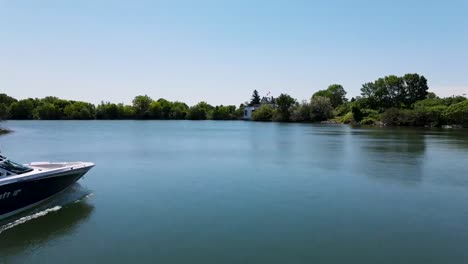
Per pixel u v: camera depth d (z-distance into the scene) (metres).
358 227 16.12
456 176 27.69
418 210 18.72
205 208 18.75
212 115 182.00
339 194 21.94
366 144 53.12
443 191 22.86
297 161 35.28
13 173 17.30
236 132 83.62
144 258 12.91
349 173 28.81
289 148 47.56
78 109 163.88
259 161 35.19
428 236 15.14
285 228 15.93
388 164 33.53
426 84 139.50
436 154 41.12
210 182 25.06
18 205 17.22
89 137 65.69
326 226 16.22
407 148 47.53
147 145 50.97
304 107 149.50
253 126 116.12
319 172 29.22
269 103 188.88
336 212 18.30
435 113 107.31
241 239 14.66
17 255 13.12
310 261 12.78
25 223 16.27
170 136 69.56
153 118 178.12
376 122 121.88
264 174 28.25
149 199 20.45
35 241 14.35
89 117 165.38
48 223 16.31
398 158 37.72
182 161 34.97
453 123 104.00
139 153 41.28
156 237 14.78
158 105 178.38
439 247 14.01
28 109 154.75
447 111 105.81
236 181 25.47
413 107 130.50
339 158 37.56
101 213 17.83
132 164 32.91
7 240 14.40
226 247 13.88
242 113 186.62
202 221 16.72
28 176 17.16
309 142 56.84
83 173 21.34
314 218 17.30
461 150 45.00
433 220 17.16
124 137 66.12
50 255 13.12
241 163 33.88
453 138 63.66
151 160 35.56
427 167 31.92
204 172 28.95
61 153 40.91
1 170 16.89
